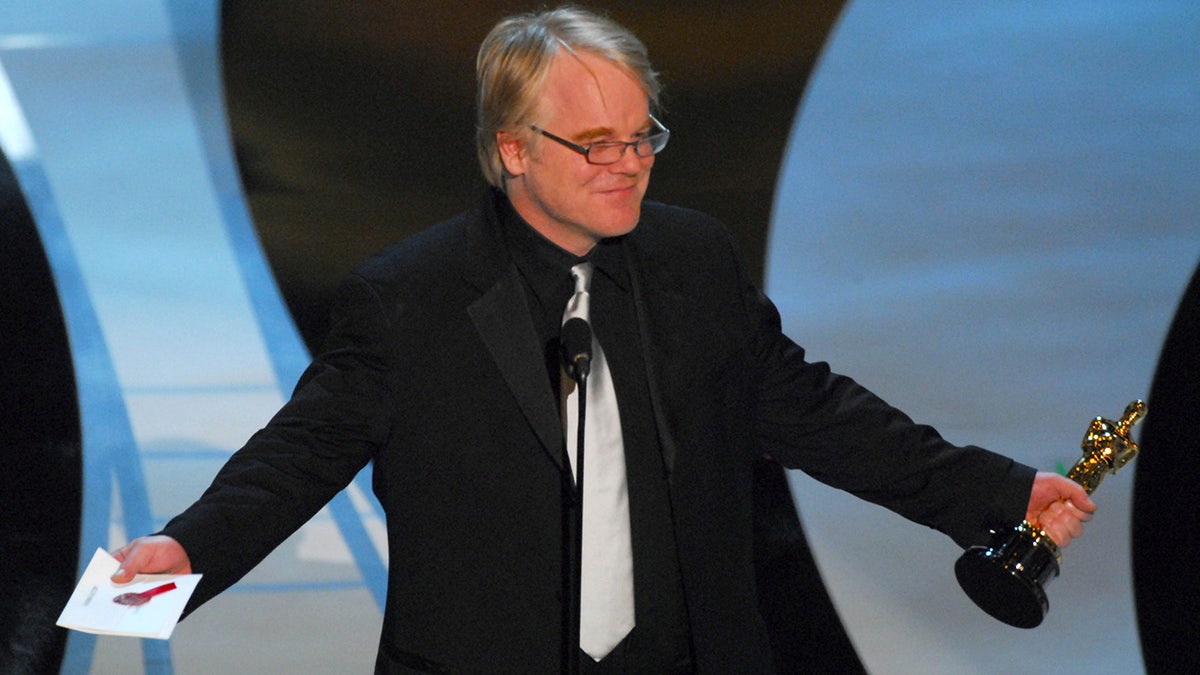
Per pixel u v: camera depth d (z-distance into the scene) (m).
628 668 6.33
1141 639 10.08
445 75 10.61
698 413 6.48
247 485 6.13
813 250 10.63
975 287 10.55
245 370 10.46
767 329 7.06
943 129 10.72
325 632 10.19
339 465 6.34
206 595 5.89
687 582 6.30
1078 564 10.16
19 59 10.57
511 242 6.53
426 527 6.33
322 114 10.58
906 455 6.95
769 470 10.30
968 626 10.16
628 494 6.34
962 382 10.45
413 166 10.61
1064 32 10.75
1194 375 10.31
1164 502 10.20
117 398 10.39
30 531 10.26
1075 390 10.41
